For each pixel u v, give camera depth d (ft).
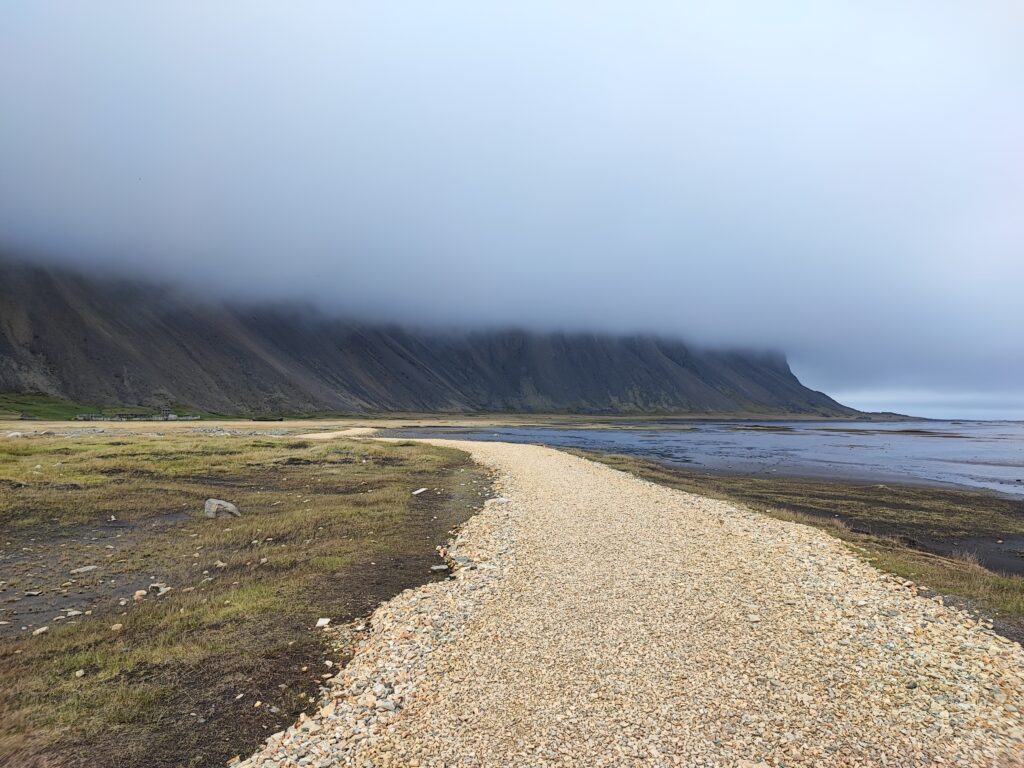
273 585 48.65
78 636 38.01
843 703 31.68
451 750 26.12
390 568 55.01
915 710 31.42
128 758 25.39
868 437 447.01
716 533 70.90
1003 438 454.40
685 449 272.51
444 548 62.85
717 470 181.98
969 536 95.40
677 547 63.00
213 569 53.72
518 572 52.60
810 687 33.17
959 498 135.95
